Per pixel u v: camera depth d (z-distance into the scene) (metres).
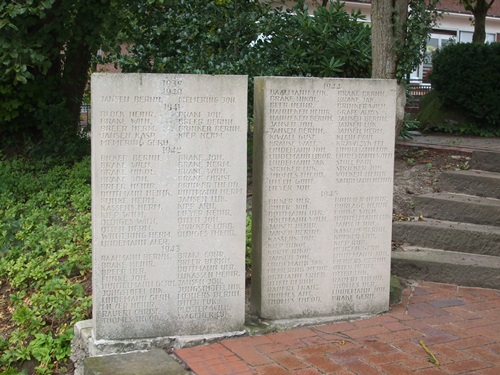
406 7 7.05
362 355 3.84
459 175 6.11
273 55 7.97
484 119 9.31
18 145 7.65
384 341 4.04
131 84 3.84
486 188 5.94
